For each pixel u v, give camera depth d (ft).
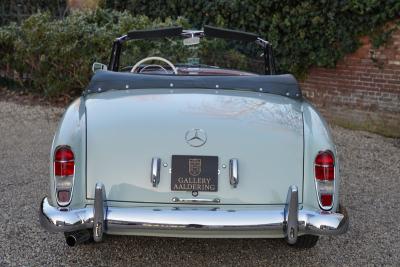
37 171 18.62
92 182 10.70
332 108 28.35
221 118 11.48
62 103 28.43
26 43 28.12
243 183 10.73
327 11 26.86
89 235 11.41
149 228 10.33
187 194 10.66
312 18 27.35
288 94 13.25
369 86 26.96
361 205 16.57
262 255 12.90
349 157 22.21
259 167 10.82
